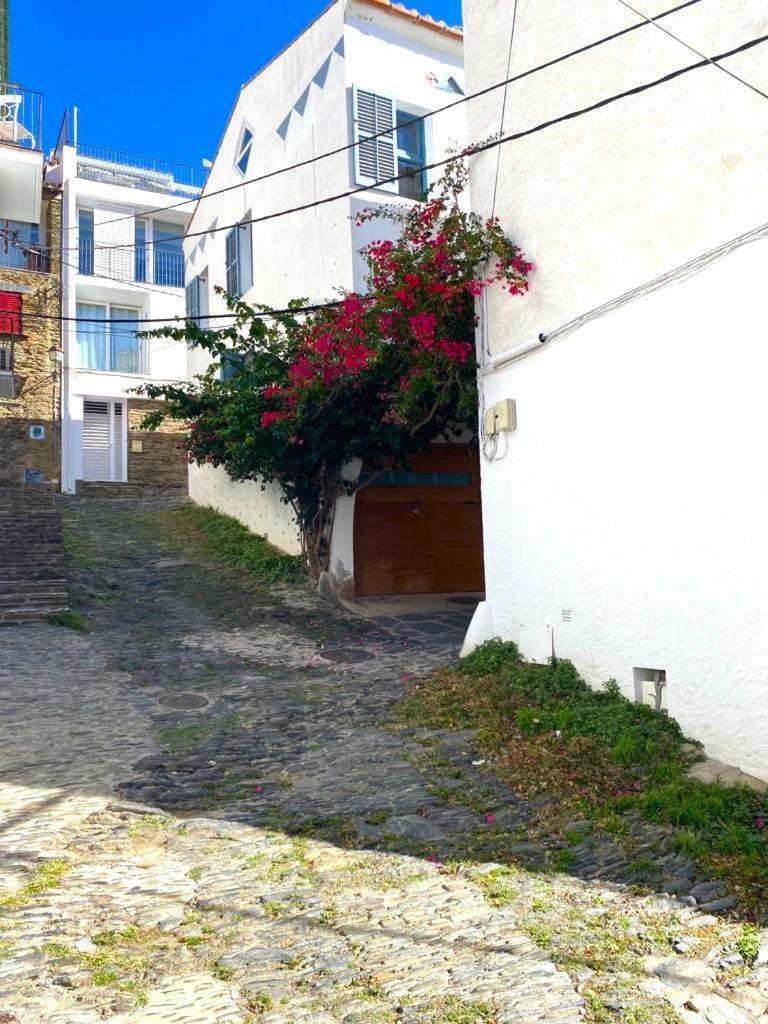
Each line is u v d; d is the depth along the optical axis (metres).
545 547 7.60
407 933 3.73
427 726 7.04
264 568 14.08
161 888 4.16
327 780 5.89
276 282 15.09
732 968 3.44
